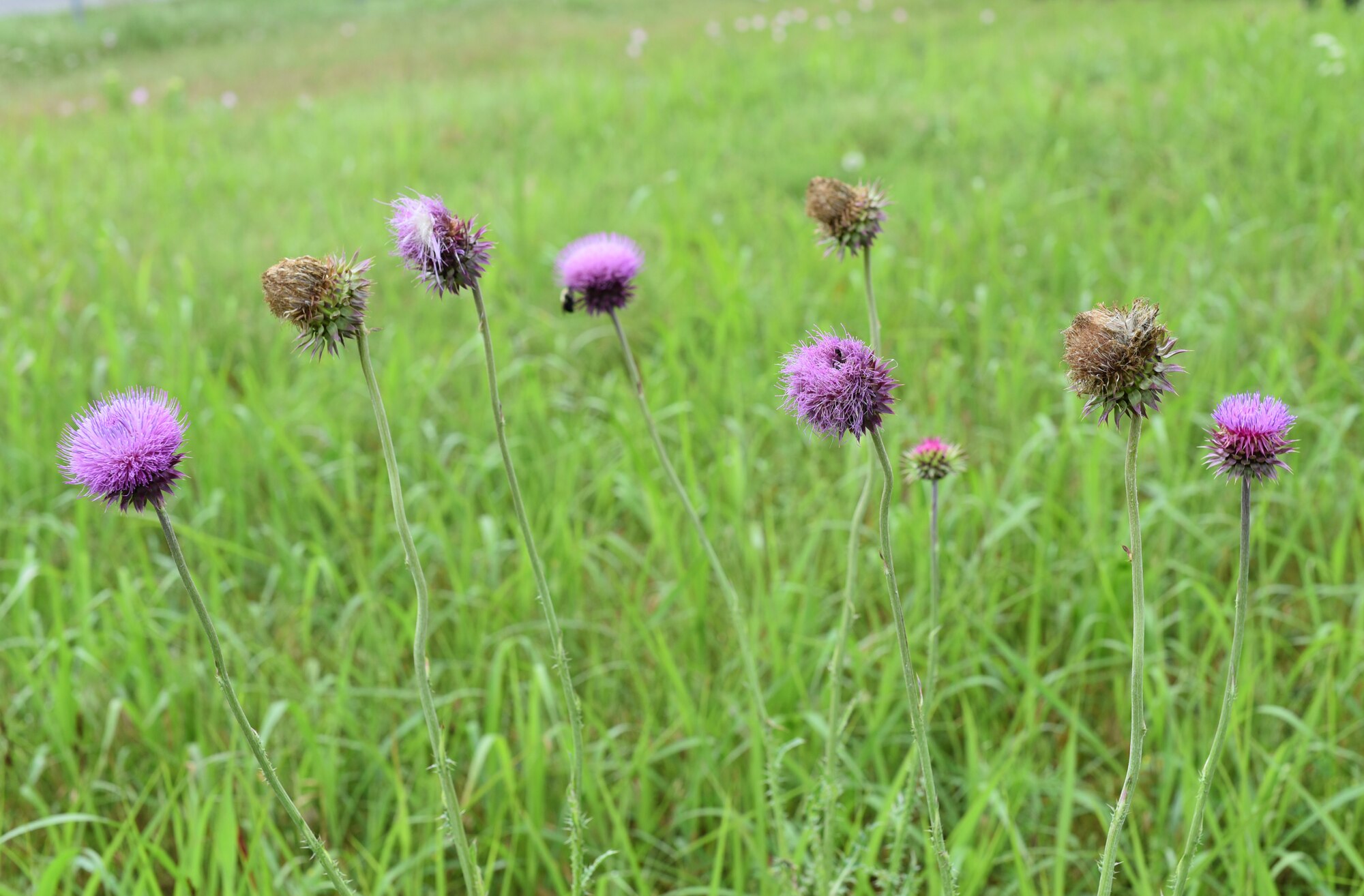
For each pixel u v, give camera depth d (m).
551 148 9.67
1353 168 6.93
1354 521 3.98
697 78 11.59
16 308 6.36
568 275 2.27
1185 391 4.70
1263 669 3.34
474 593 3.81
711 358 5.66
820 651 3.48
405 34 19.30
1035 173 7.59
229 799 2.63
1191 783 2.81
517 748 3.41
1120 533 3.92
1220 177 7.20
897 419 4.55
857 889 2.56
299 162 9.80
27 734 3.47
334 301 1.52
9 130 11.90
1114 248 6.23
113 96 13.27
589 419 5.11
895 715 3.11
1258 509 3.98
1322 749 2.95
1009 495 4.18
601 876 2.84
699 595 3.62
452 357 5.52
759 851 2.73
